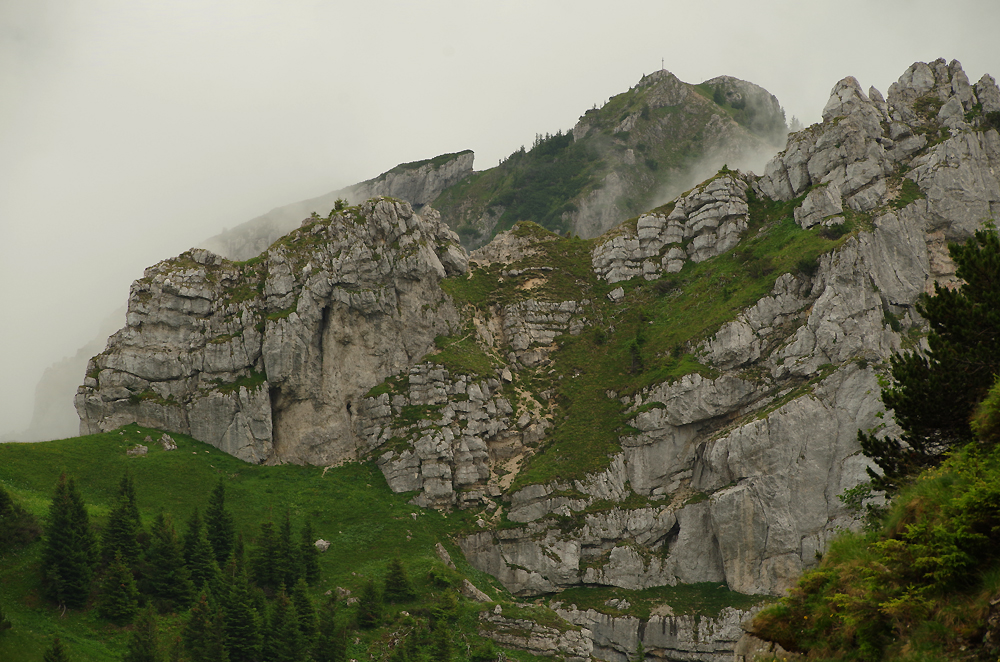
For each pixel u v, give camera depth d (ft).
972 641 90.33
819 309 449.06
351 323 508.12
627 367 506.89
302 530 391.45
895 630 101.14
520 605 385.70
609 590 419.54
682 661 388.57
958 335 149.18
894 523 113.91
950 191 497.87
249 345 491.72
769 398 444.55
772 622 119.65
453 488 458.50
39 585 307.58
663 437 458.09
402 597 364.99
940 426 149.89
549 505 440.04
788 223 522.47
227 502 420.77
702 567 423.23
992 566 94.53
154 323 499.10
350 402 495.41
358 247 520.42
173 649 294.05
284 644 308.60
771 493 415.44
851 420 418.92
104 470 418.72
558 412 499.51
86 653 282.77
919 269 472.03
